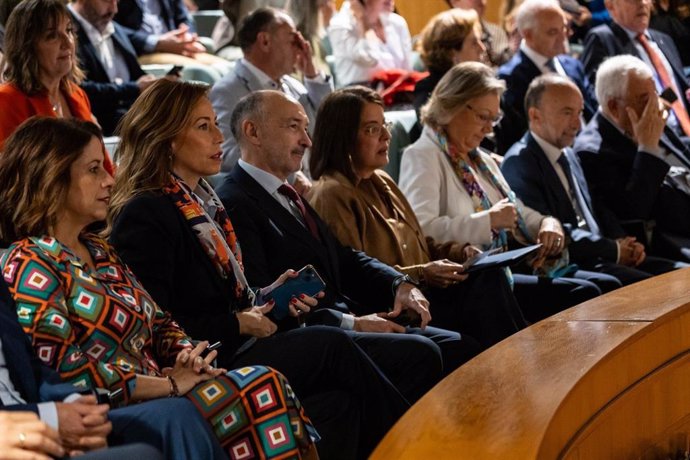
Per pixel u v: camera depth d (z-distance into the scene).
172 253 4.09
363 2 7.81
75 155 3.57
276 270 4.72
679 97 8.62
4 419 2.96
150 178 4.18
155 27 7.64
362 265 5.03
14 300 3.40
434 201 5.75
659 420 4.07
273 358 4.02
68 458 2.98
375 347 4.45
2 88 5.04
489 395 3.24
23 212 3.52
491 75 5.85
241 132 4.85
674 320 4.17
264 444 3.49
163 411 3.21
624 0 8.48
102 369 3.40
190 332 4.00
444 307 5.20
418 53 8.28
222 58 7.66
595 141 6.85
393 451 2.84
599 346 3.71
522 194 6.28
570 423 3.29
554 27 7.72
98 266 3.69
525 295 5.72
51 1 5.07
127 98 6.19
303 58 6.56
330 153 5.27
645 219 6.73
